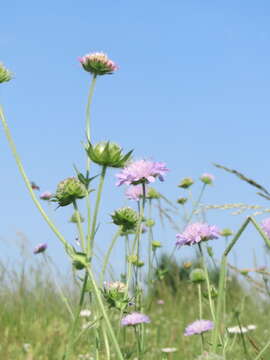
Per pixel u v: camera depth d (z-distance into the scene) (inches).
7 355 33.9
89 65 24.4
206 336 35.6
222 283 17.5
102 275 21.3
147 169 23.5
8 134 20.0
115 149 19.5
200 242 25.5
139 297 27.6
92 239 18.5
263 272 25.2
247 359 26.4
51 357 33.6
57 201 20.4
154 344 37.9
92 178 19.6
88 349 34.3
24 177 19.4
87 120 21.9
